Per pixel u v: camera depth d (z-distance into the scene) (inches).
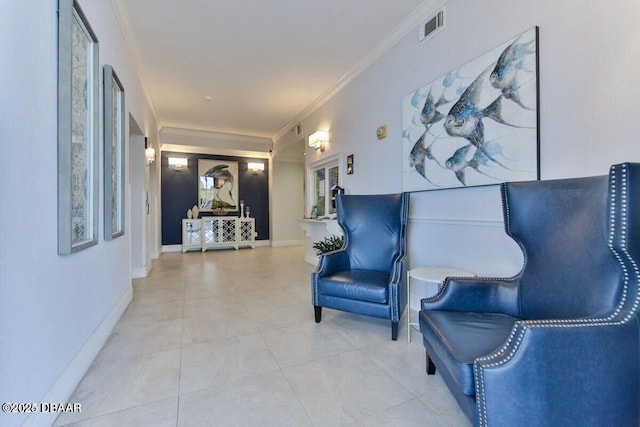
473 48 88.3
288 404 57.9
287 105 199.6
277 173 305.1
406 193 107.7
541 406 37.5
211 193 291.3
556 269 55.9
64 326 58.6
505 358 38.9
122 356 76.6
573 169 65.3
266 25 113.7
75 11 64.0
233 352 79.0
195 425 52.1
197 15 107.2
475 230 89.0
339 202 119.3
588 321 39.2
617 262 42.0
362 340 86.9
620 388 38.7
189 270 185.6
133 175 163.2
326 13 107.3
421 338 88.3
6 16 41.1
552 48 68.8
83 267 69.3
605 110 60.0
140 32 117.1
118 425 52.0
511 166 77.2
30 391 46.2
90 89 75.4
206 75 155.0
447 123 96.5
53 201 54.6
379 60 132.3
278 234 308.7
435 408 56.9
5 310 40.3
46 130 52.4
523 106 74.2
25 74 45.8
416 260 112.2
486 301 63.7
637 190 39.4
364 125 144.5
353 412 55.7
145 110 169.2
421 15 106.7
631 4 56.4
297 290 140.0
